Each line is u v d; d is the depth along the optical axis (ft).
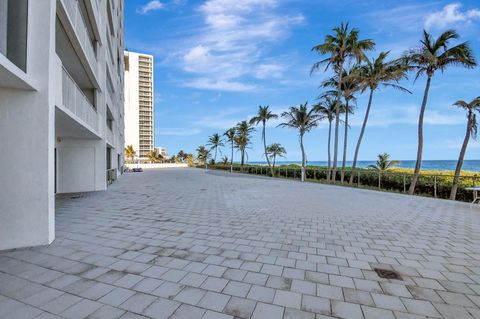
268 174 89.76
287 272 10.96
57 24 22.82
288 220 20.86
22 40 13.41
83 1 31.37
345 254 13.24
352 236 16.49
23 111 13.65
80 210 24.57
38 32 13.85
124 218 21.20
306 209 25.82
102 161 39.91
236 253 13.21
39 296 8.86
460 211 25.49
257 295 9.02
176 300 8.66
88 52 31.83
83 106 26.63
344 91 65.51
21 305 8.31
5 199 13.41
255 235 16.51
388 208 26.89
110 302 8.51
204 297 8.85
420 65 44.32
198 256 12.74
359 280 10.27
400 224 19.80
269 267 11.47
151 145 253.85
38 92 13.88
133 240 15.26
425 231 17.83
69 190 37.76
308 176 73.92
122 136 99.66
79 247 13.93
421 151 43.96
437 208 27.09
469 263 12.16
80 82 36.81
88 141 38.81
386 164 84.17
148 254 12.96
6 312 7.92
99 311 8.00
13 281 9.95
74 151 38.01
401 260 12.48
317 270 11.20
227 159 174.19
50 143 14.33
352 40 57.98
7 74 11.53
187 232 17.10
